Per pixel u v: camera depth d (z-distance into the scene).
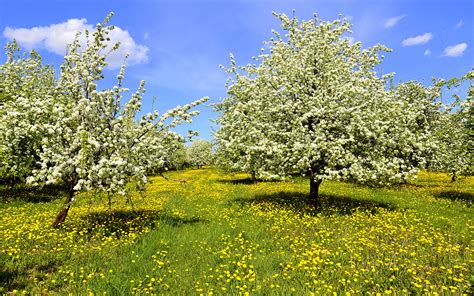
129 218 13.52
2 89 18.50
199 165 77.06
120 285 6.82
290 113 15.30
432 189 23.94
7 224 12.03
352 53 16.91
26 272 7.63
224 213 14.34
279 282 6.93
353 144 14.60
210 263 8.25
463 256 8.39
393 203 17.23
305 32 17.45
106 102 11.78
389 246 9.02
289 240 10.00
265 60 17.50
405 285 6.80
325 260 8.16
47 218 13.59
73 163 10.38
